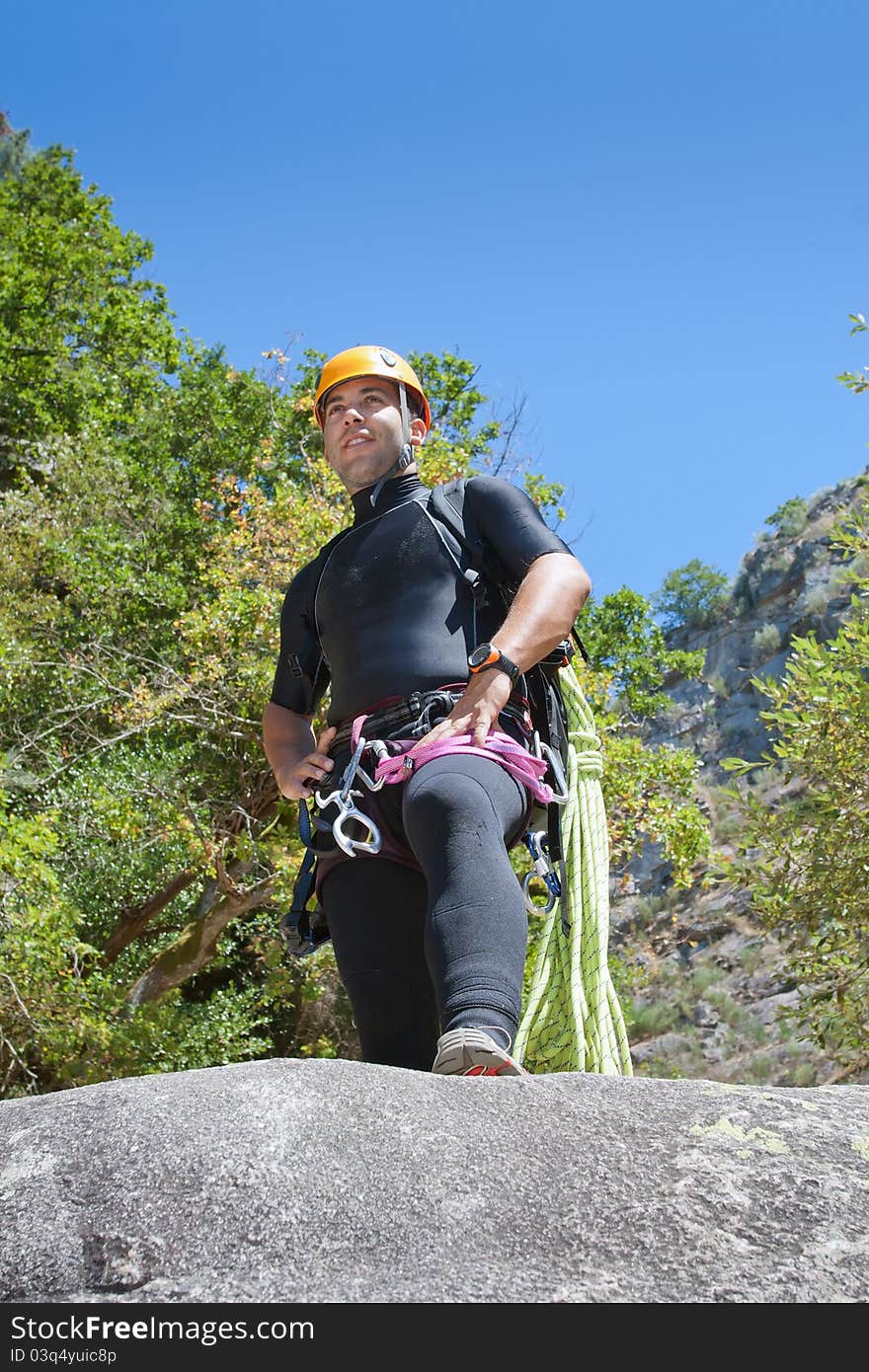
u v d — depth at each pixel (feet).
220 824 41.11
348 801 6.69
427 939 6.00
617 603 65.77
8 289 79.20
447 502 7.57
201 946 39.91
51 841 32.40
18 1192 3.67
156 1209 3.54
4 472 72.49
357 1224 3.51
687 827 39.27
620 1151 3.79
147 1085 4.06
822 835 24.70
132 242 90.53
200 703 39.91
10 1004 33.09
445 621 7.22
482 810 6.24
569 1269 3.41
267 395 70.23
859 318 21.20
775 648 125.39
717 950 94.63
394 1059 6.91
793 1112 3.98
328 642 7.60
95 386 78.95
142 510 62.85
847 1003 27.02
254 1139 3.72
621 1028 7.07
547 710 7.33
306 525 39.68
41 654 47.29
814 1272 3.36
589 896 7.31
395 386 8.21
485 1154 3.78
